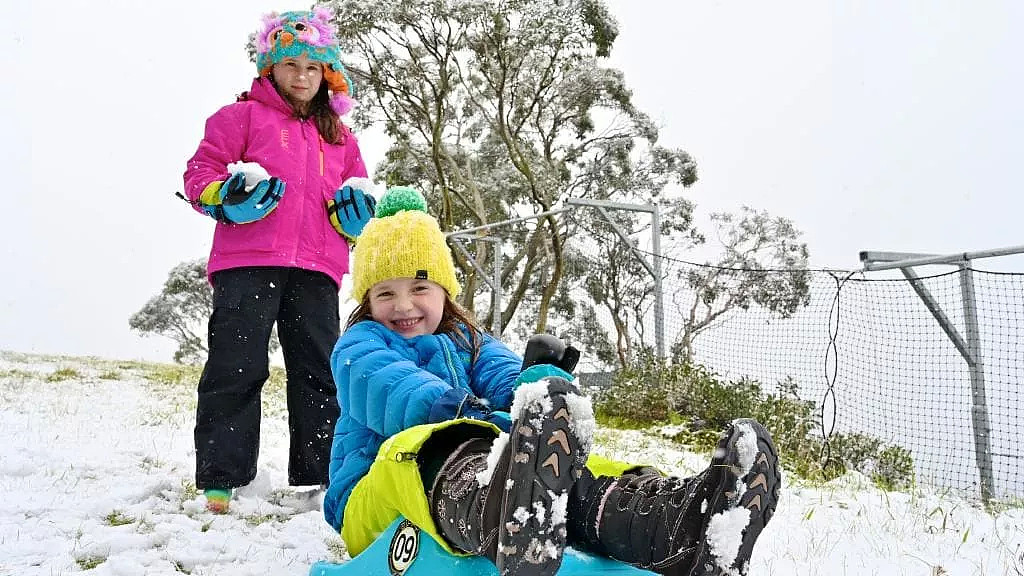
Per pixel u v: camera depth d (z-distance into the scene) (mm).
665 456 6930
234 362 3541
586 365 12680
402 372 2391
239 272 3598
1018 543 3672
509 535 1570
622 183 29062
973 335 5715
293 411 3754
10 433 5234
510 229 27734
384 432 2387
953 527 4039
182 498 3688
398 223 2758
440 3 23328
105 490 3715
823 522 4004
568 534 1919
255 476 3854
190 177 3551
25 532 3033
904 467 6566
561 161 29188
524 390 1603
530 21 23953
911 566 3230
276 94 3779
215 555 2877
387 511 2279
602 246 26734
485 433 2092
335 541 3184
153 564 2754
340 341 2621
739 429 1553
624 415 10328
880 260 6453
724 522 1543
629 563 1801
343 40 23875
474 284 25484
